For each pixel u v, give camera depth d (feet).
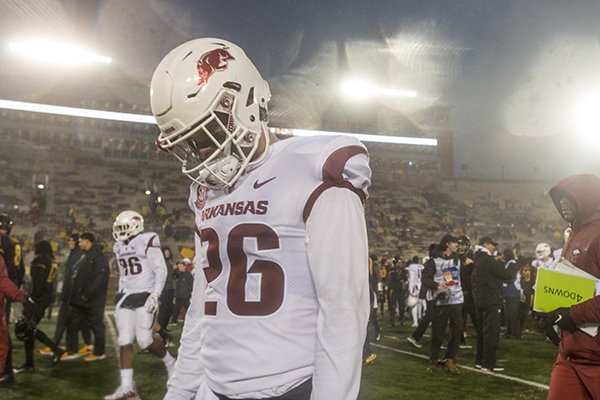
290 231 4.84
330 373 4.35
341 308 4.48
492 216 125.59
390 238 110.22
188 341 5.92
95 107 124.57
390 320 47.44
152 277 19.22
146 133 127.24
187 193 117.39
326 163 4.79
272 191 4.94
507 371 24.40
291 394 4.69
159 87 5.08
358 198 4.86
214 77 4.99
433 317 24.31
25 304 19.35
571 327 8.95
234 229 5.04
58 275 59.77
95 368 24.45
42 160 116.78
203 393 5.27
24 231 94.12
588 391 9.05
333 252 4.58
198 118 4.96
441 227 116.98
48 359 26.76
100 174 118.21
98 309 26.68
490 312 24.49
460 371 24.40
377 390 20.65
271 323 4.78
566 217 9.90
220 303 5.08
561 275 9.23
